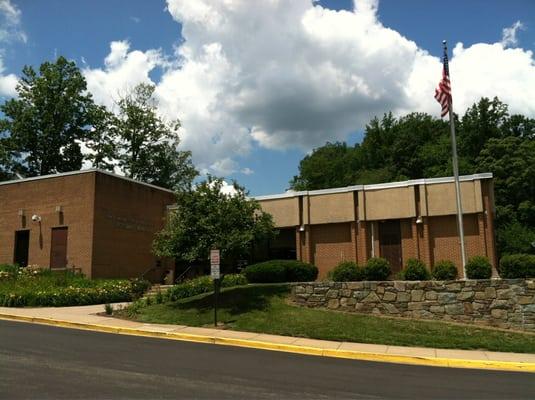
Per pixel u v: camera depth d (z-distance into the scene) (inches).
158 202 1263.5
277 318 674.2
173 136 2095.2
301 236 1078.4
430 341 590.9
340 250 1053.8
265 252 1131.3
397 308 729.0
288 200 1091.9
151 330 609.0
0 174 1871.3
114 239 1111.6
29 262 1128.8
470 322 698.8
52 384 326.3
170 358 443.8
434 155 2447.1
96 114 1956.2
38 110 1872.5
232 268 1037.2
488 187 970.7
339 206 1052.5
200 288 885.8
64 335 546.3
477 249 955.3
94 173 1081.4
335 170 2913.4
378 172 2536.9
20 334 534.9
